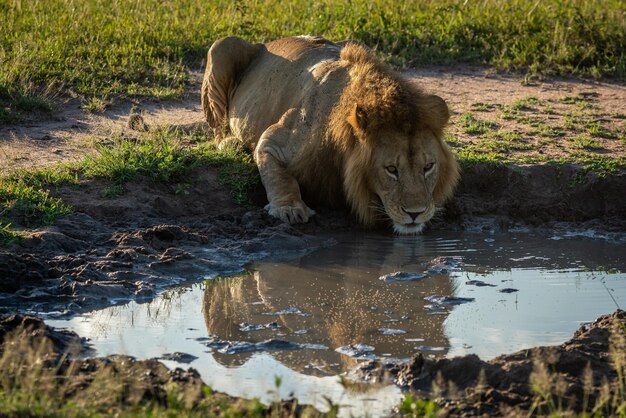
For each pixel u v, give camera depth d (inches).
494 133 652.7
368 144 504.7
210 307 422.0
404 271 471.5
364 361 354.6
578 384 314.2
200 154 585.0
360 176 515.5
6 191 513.7
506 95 762.2
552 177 581.3
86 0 893.8
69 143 622.8
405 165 502.0
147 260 469.1
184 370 333.4
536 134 656.4
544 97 756.6
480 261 490.3
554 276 466.6
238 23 872.3
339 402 318.3
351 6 920.9
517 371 323.6
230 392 325.4
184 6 924.6
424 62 847.1
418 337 382.6
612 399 310.0
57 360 336.2
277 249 502.6
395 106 498.3
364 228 543.8
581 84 801.6
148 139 598.2
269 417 290.8
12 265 439.2
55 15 852.0
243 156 593.3
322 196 551.5
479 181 583.5
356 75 527.8
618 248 519.2
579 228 553.3
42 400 283.0
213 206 551.2
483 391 311.3
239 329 394.0
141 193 543.8
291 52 600.1
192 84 772.6
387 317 406.6
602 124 681.6
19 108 679.1
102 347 369.7
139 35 829.8
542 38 872.3
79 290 428.5
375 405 315.6
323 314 410.9
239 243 503.8
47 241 470.6
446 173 527.8
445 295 435.5
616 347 346.6
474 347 370.6
